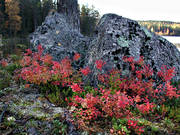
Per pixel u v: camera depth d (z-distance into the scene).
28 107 3.97
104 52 5.62
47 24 9.32
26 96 4.62
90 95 3.68
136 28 6.34
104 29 6.27
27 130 3.17
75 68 7.44
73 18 10.24
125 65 5.47
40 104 4.20
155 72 5.59
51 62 6.30
